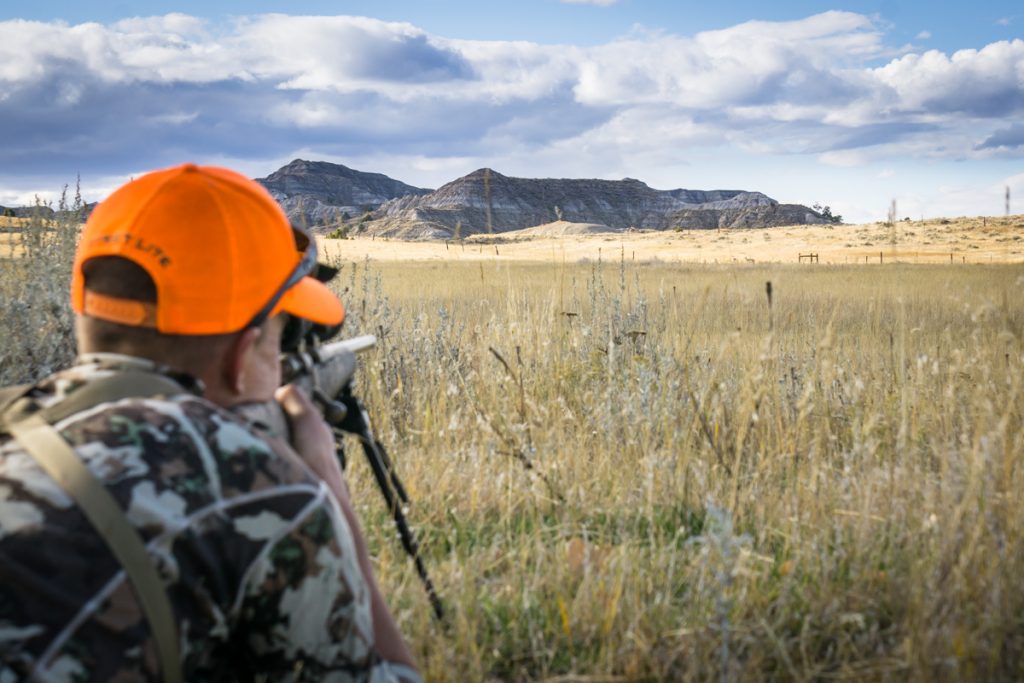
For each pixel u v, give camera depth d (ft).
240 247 4.26
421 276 79.61
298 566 4.01
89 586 3.52
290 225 5.03
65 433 3.83
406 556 10.99
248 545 3.89
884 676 7.73
